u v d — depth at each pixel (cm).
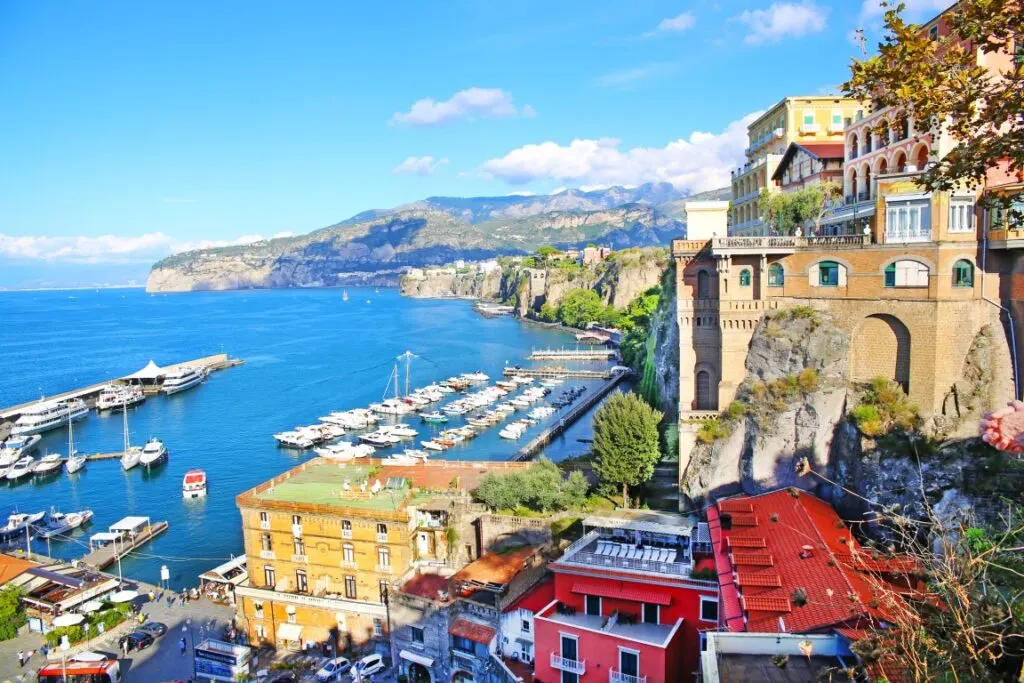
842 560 4678
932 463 6322
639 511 7925
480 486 8512
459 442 15800
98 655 7500
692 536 6556
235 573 9569
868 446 6675
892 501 6375
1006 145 2627
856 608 3416
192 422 18775
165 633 8406
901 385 6900
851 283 7131
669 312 11544
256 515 8238
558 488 8294
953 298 6581
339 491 8500
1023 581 2583
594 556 6394
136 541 11000
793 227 9788
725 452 7594
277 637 8088
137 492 13400
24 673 7544
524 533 7912
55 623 8106
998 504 5847
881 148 8056
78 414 19488
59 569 9594
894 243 6825
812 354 7231
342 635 7831
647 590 5916
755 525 6091
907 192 6731
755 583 4888
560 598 6291
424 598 7019
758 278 7681
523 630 6475
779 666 3072
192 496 12950
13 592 8644
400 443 16162
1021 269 6450
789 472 7244
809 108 11012
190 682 7350
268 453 15612
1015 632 2181
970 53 2722
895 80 2770
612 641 5659
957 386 6581
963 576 2400
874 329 7038
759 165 11638
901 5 2714
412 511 7912
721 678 3020
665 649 5428
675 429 9594
